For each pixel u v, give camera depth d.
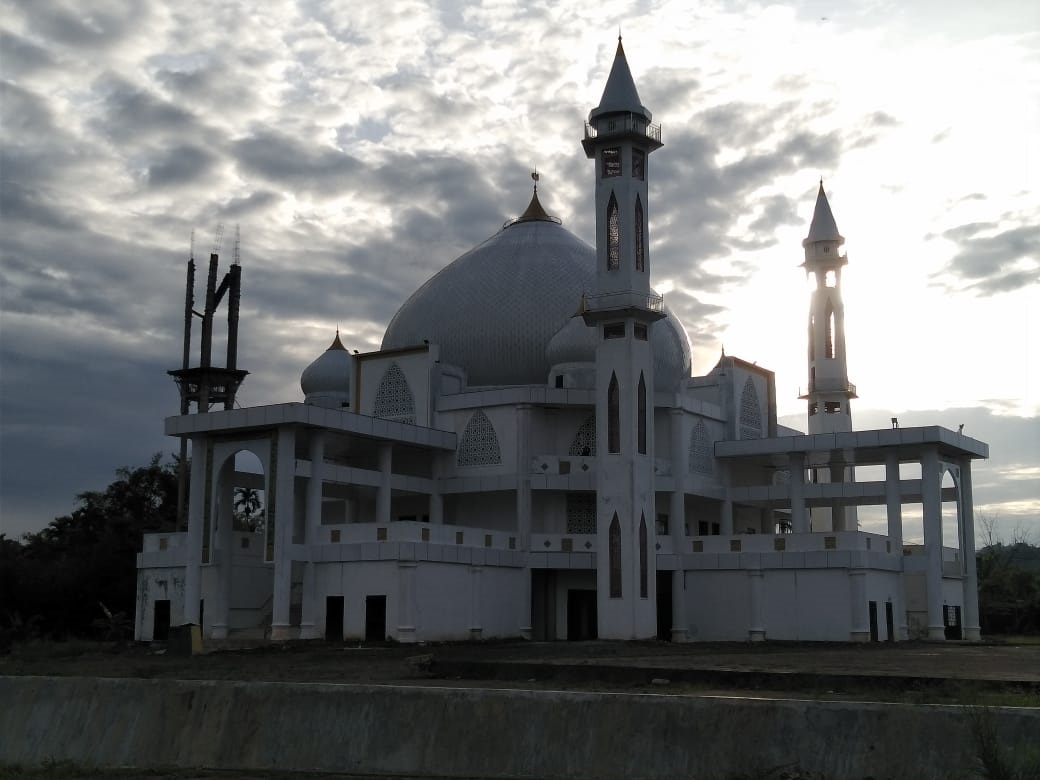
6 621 76.25
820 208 80.81
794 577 61.94
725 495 71.50
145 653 49.91
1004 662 38.50
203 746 20.14
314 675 33.56
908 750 16.23
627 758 17.61
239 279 84.31
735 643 59.69
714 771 17.06
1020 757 14.96
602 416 60.59
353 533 58.66
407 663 38.44
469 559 60.28
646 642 57.19
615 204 61.53
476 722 18.69
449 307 74.75
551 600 67.38
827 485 69.06
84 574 81.81
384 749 19.02
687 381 75.25
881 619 63.00
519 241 77.44
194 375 82.00
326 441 64.44
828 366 79.31
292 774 19.02
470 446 69.00
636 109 61.59
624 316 60.25
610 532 59.56
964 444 69.31
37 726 21.64
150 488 99.25
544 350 72.56
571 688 27.03
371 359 73.31
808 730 16.89
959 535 72.12
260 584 64.00
